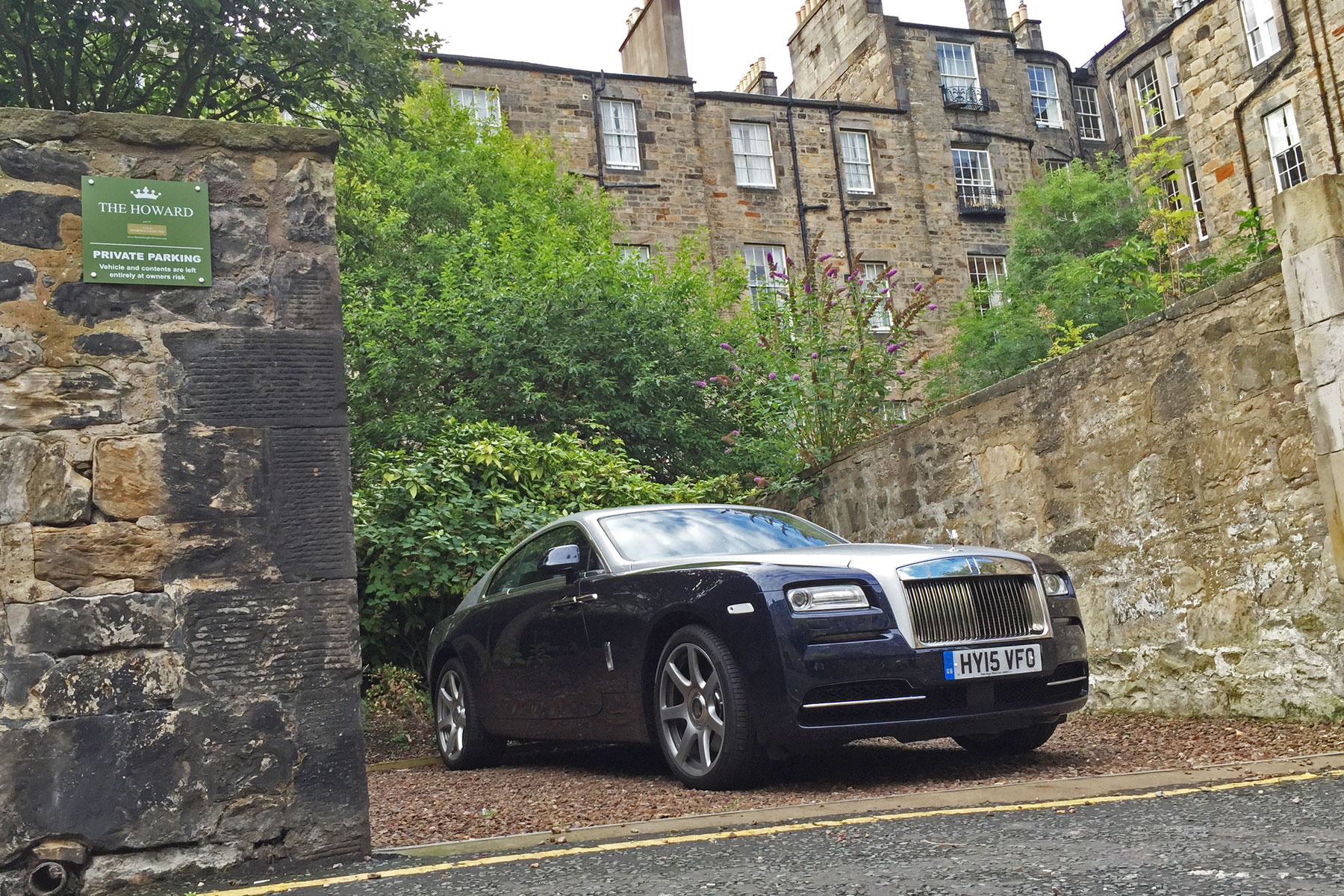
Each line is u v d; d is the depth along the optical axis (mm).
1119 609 7031
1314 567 5680
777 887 2904
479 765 6645
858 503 10023
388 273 17453
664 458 14938
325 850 3688
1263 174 22844
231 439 3771
